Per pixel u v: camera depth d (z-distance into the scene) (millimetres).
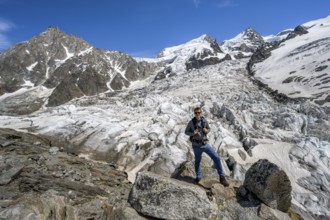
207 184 10883
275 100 82312
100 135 40875
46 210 7789
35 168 16391
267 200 10000
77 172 16859
